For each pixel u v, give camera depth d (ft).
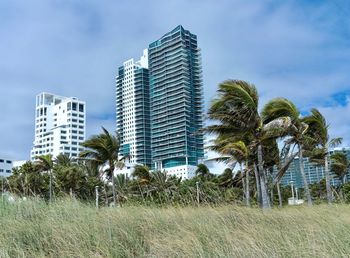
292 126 72.69
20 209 25.88
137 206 27.99
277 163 97.14
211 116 66.08
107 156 106.11
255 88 66.49
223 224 22.79
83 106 472.85
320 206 34.22
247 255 17.92
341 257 17.98
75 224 21.89
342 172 149.69
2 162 254.68
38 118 476.54
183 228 21.76
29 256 18.04
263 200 65.77
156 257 18.45
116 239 19.74
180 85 323.16
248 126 66.39
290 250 18.38
